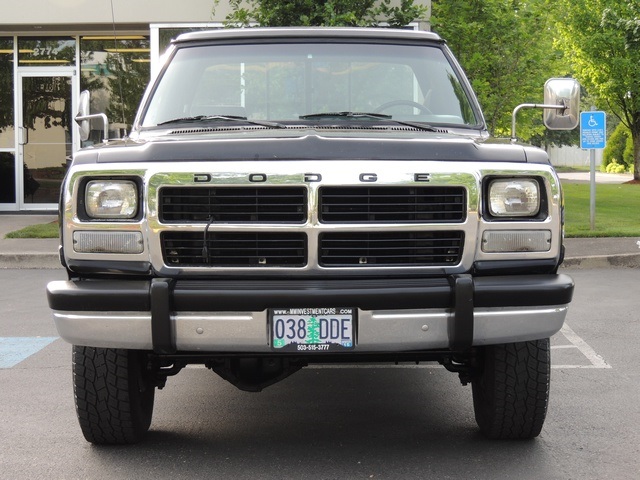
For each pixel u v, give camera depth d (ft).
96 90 56.70
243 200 13.28
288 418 17.13
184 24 50.98
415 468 14.06
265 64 17.92
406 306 13.03
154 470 14.06
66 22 51.34
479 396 15.64
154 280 13.11
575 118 17.20
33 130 57.26
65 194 13.58
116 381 14.43
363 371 21.27
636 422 16.58
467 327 13.05
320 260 13.30
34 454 14.93
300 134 14.12
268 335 13.05
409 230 13.28
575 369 21.02
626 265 39.81
